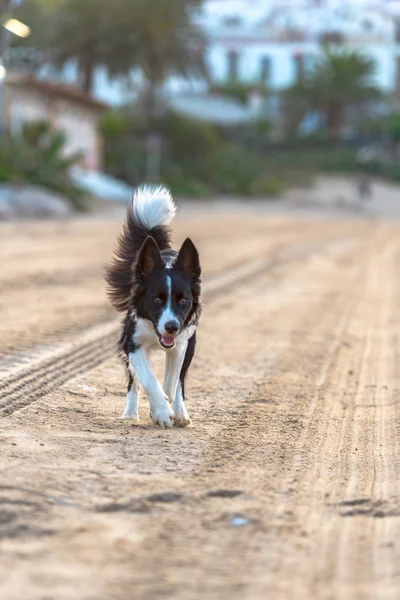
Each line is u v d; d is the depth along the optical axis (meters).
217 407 8.81
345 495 6.12
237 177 72.12
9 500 5.54
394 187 87.12
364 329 14.41
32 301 15.17
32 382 9.30
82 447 7.01
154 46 68.88
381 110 109.94
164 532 5.22
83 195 45.78
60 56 69.50
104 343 11.79
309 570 4.74
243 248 29.28
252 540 5.17
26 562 4.66
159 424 7.80
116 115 67.50
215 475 6.43
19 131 45.03
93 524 5.28
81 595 4.29
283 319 15.07
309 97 98.69
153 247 7.80
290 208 64.69
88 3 67.56
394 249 31.80
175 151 71.44
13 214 36.66
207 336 13.09
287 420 8.40
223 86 106.31
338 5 116.31
